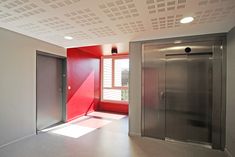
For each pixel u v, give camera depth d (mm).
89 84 5203
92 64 5363
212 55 2676
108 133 3350
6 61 2568
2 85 2516
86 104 5039
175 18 1965
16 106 2756
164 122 3016
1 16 1939
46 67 3637
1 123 2516
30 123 3064
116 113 5258
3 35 2504
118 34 2697
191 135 2865
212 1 1534
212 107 2693
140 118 3174
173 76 2967
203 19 2004
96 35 2771
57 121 4027
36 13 1842
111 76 5730
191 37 2775
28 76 2982
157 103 3059
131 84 3238
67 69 4098
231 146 2332
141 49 3158
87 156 2346
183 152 2537
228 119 2465
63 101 4152
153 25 2230
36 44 3127
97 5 1630
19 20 2076
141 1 1538
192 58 2836
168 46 2953
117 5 1626
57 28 2398
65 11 1781
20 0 1534
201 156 2410
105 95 5863
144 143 2854
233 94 2273
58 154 2395
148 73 3115
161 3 1577
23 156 2314
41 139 2963
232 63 2324
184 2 1554
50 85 3768
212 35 2643
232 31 2336
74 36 2852
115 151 2523
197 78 2812
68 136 3150
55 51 3631
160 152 2520
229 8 1688
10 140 2678
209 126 2742
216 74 2646
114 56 5637
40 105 3482
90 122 4188
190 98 2865
